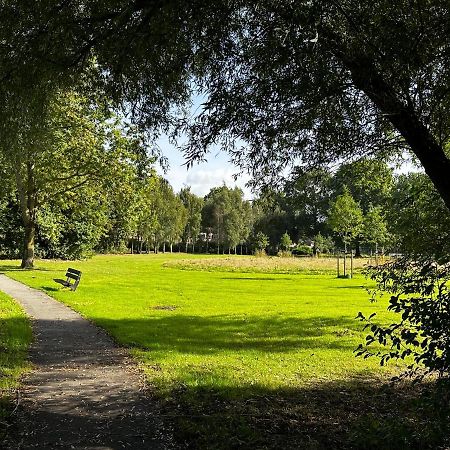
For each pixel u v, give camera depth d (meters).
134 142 7.28
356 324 14.39
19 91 6.61
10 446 5.08
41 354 9.33
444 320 4.25
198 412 6.31
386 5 4.70
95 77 6.72
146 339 11.30
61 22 5.84
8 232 40.81
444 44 4.79
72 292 19.50
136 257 64.00
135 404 6.55
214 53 5.22
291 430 5.85
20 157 8.23
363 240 32.94
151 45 5.61
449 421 4.27
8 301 15.64
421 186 6.82
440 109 5.54
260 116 5.13
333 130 5.61
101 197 30.69
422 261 6.18
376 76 4.92
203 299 20.59
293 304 19.25
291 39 4.56
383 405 7.01
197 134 5.18
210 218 97.56
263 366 9.31
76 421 5.87
